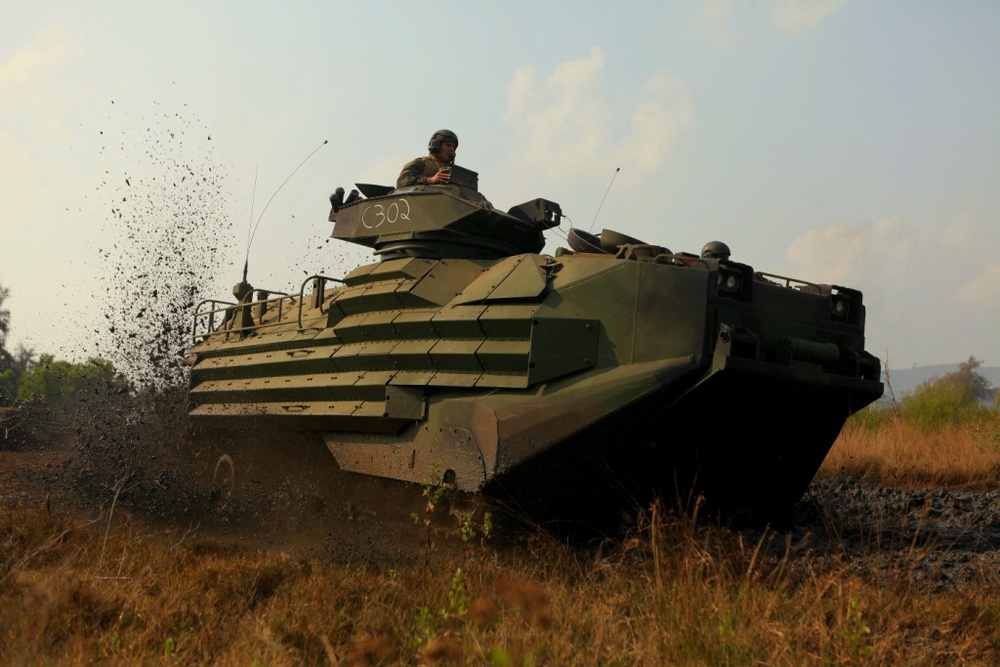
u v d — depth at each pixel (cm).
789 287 934
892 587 723
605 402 834
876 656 558
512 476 863
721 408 865
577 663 546
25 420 2100
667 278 863
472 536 802
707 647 566
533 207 1237
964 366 5188
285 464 1262
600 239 1037
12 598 641
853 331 989
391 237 1225
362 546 1010
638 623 628
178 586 701
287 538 1109
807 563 841
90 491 1377
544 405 861
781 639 569
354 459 1085
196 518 1252
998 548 977
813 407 933
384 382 1020
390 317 1073
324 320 1243
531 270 966
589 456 860
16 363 3759
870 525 1123
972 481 1631
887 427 2080
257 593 727
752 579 712
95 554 804
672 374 828
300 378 1210
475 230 1188
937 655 581
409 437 1002
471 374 948
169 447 1550
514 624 589
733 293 868
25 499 1283
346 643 599
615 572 739
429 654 525
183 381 1562
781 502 1034
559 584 735
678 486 926
